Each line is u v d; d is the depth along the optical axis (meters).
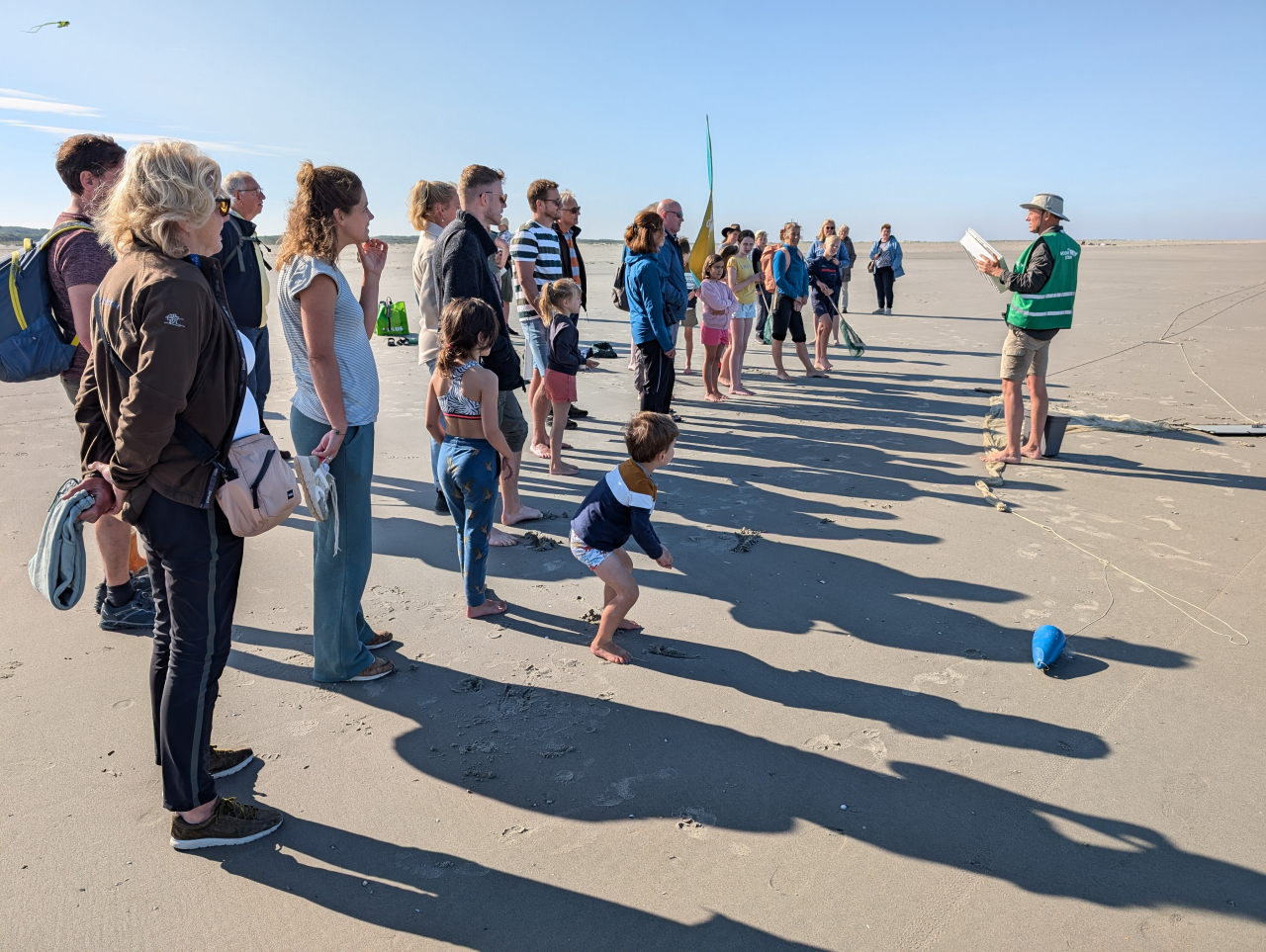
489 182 4.81
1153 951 2.23
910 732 3.23
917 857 2.58
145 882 2.48
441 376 3.84
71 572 2.46
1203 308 16.38
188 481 2.36
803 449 7.27
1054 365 10.88
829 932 2.30
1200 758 3.03
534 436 7.03
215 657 2.55
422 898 2.43
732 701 3.45
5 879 2.48
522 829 2.72
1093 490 5.98
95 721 3.28
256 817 2.69
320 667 3.55
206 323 2.25
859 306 19.45
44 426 7.76
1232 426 7.53
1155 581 4.49
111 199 2.28
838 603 4.32
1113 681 3.55
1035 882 2.47
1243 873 2.49
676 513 5.68
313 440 3.35
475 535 4.03
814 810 2.80
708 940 2.27
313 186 3.05
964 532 5.25
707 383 9.31
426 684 3.59
